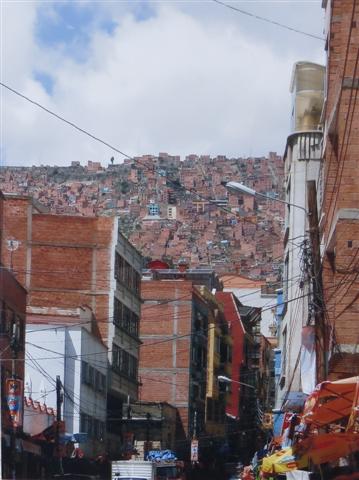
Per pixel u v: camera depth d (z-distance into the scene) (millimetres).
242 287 199500
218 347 146750
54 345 87688
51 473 76562
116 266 103938
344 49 47781
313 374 48219
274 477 47625
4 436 66375
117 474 73000
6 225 103562
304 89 84875
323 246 54750
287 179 90062
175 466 83562
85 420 90250
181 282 128875
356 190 46906
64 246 103562
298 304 84688
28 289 103000
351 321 46656
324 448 31875
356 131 47062
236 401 160875
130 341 110562
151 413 112188
